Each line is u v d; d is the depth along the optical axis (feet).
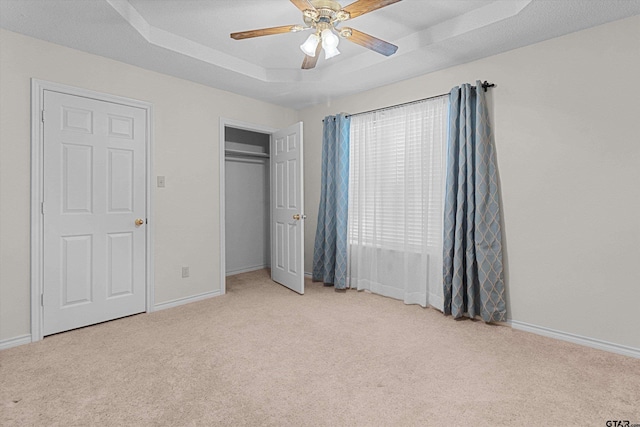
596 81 7.60
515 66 8.79
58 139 8.50
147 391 5.97
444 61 9.62
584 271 7.84
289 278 12.84
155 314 10.03
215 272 11.95
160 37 8.68
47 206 8.34
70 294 8.75
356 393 5.92
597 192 7.63
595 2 6.66
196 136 11.37
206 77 10.87
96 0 6.65
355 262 12.69
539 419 5.22
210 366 6.87
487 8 7.61
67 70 8.63
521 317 8.82
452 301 9.55
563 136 8.07
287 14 8.02
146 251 10.19
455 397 5.80
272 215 14.17
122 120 9.65
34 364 6.93
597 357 7.24
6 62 7.72
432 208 10.43
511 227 8.93
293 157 12.45
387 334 8.50
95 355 7.35
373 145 11.98
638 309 7.18
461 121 9.38
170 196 10.71
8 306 7.78
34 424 5.09
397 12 7.94
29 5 6.77
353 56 10.41
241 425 5.09
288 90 12.16
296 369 6.75
